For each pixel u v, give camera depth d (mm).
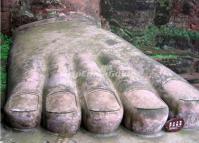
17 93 13914
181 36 29078
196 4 30125
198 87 21734
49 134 13375
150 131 13617
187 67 25172
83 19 22234
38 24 21766
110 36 19141
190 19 30250
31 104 13367
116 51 17516
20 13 23047
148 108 13453
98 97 13711
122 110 13539
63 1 22578
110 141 13273
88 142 13094
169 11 30188
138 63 16688
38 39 19141
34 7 22609
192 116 14383
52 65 15906
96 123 13188
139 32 28797
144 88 14523
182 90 14805
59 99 13484
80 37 18703
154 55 25625
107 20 28828
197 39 29109
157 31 29562
